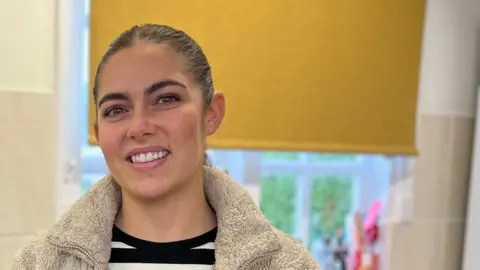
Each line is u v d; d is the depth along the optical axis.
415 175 1.74
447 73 1.74
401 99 1.64
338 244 1.75
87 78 1.39
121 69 0.73
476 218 1.66
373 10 1.58
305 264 0.78
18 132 1.31
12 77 1.29
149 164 0.73
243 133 1.48
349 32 1.56
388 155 1.67
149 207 0.76
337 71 1.56
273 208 1.71
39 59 1.32
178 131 0.73
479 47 1.77
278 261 0.77
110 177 0.82
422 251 1.77
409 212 1.74
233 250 0.76
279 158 1.71
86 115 1.40
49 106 1.34
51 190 1.36
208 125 0.81
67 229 0.75
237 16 1.45
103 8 1.34
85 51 1.39
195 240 0.78
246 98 1.47
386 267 1.74
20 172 1.32
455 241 1.80
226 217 0.78
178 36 0.78
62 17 1.34
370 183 1.80
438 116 1.74
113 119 0.75
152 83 0.73
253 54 1.47
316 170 1.75
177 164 0.73
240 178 1.62
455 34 1.74
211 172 0.85
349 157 1.79
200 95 0.77
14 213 1.32
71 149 1.39
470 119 1.78
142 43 0.75
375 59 1.60
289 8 1.50
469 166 1.79
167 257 0.76
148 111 0.73
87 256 0.74
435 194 1.77
